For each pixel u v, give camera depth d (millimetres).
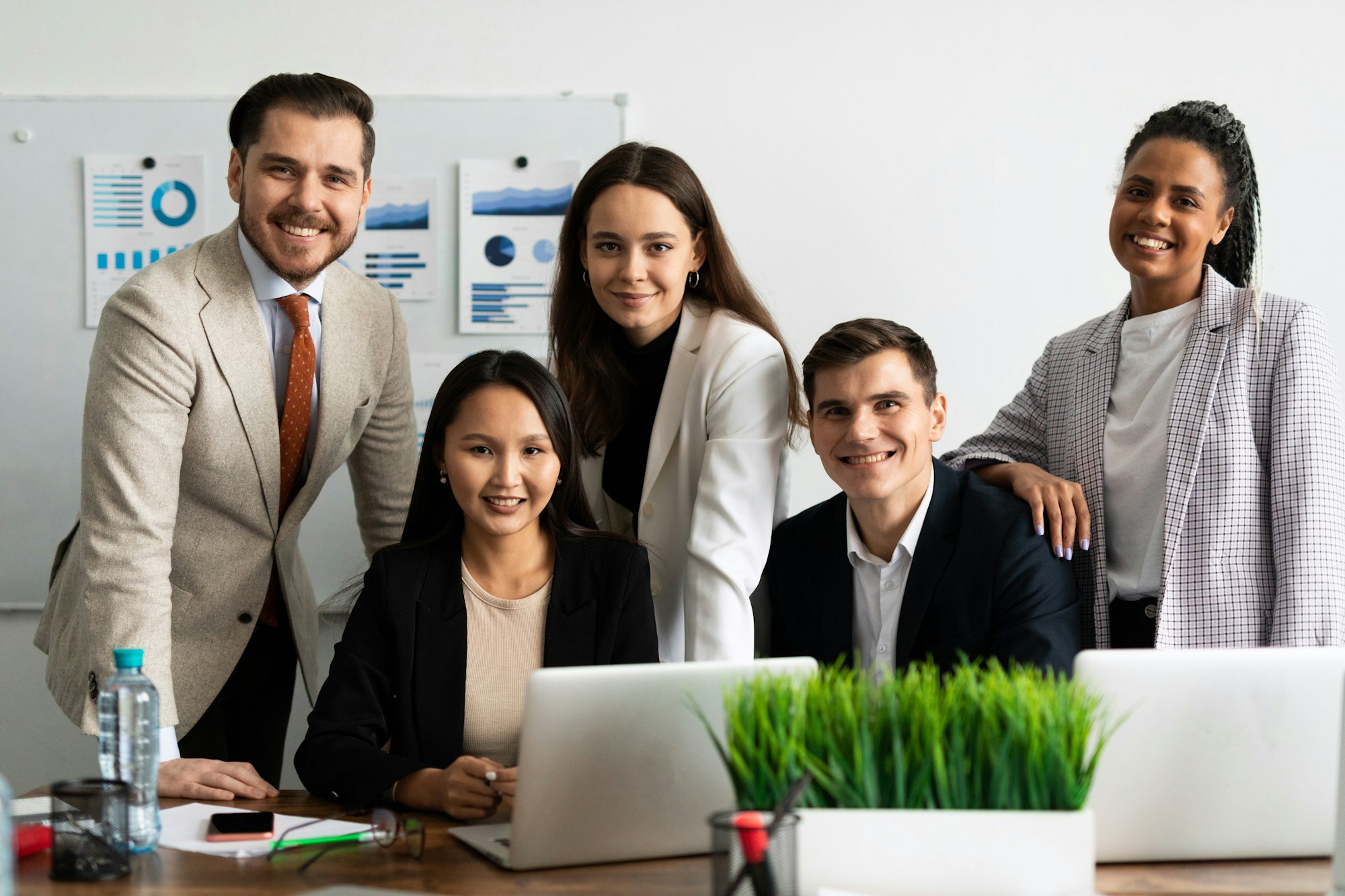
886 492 1831
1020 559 1824
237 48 2766
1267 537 1884
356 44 2766
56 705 2750
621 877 1151
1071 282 2754
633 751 1169
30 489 2764
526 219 2748
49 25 2766
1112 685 1142
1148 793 1154
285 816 1385
